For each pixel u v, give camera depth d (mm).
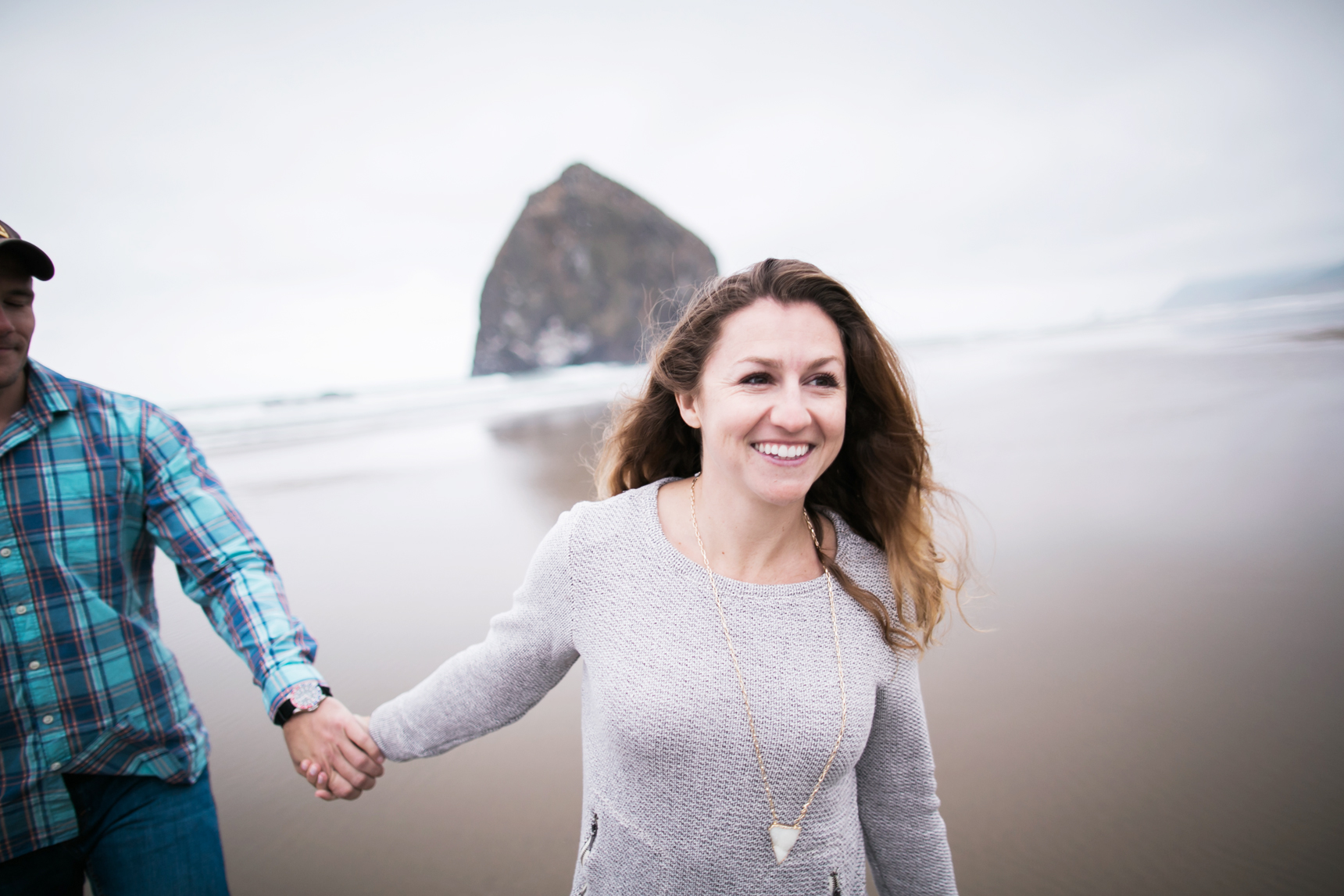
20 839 1524
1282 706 2883
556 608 1302
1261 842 2227
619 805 1227
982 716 3018
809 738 1132
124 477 1689
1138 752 2697
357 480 9648
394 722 1564
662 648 1181
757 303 1180
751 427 1158
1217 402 10062
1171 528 5098
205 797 1759
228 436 17281
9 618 1507
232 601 1762
